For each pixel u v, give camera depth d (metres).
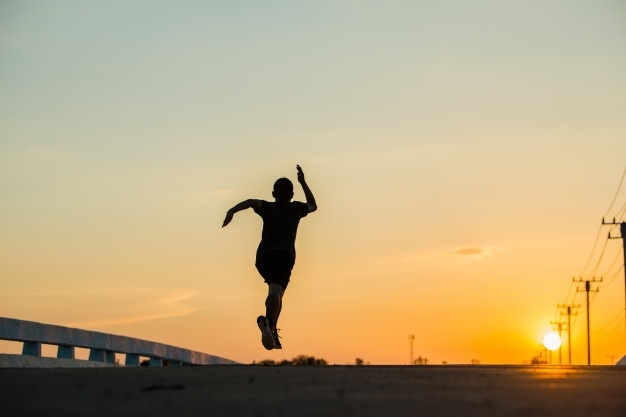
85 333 17.81
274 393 7.87
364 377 9.75
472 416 6.37
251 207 13.99
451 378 9.71
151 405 7.05
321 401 7.28
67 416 6.48
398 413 6.55
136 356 21.06
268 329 13.62
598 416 6.37
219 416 6.45
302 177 14.68
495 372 11.15
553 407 6.86
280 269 13.92
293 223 14.14
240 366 12.97
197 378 9.50
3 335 14.41
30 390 8.15
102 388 8.31
